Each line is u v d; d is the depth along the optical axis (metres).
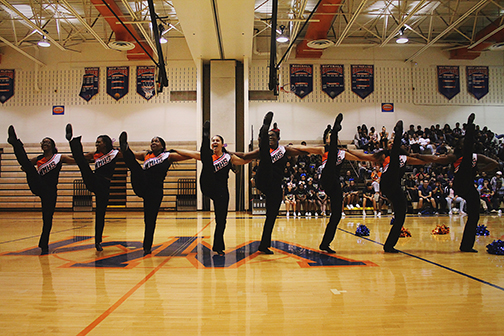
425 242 5.36
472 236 4.50
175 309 2.36
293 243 5.29
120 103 14.75
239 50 12.35
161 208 13.54
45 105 14.78
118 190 15.21
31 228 7.60
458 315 2.25
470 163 4.32
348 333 1.97
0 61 14.89
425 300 2.54
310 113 14.81
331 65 14.99
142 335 1.93
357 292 2.74
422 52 15.19
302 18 10.39
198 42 11.49
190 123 14.60
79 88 14.82
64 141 14.66
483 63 15.30
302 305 2.44
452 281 3.06
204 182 4.04
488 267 3.62
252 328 2.03
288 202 10.71
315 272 3.41
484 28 13.21
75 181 13.67
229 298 2.60
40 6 11.84
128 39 12.41
